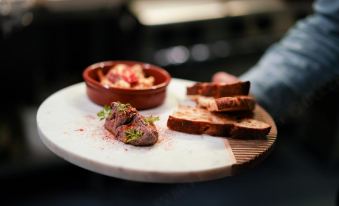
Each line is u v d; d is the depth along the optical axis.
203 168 0.54
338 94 1.37
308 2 1.43
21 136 1.18
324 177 1.44
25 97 1.29
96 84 0.66
